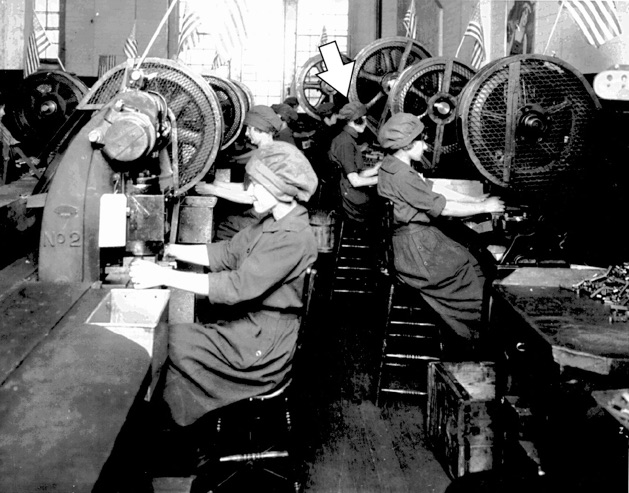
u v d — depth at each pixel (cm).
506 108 329
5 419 113
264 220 256
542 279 251
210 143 344
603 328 191
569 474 172
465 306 331
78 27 1205
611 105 326
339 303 562
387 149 347
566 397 175
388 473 271
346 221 559
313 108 827
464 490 162
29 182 405
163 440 259
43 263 211
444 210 330
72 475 95
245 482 257
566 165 333
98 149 213
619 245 300
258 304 228
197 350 222
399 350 434
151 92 250
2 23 962
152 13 1208
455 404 255
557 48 575
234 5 292
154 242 234
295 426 316
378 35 1277
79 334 156
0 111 435
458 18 886
